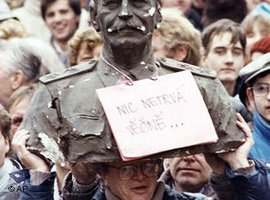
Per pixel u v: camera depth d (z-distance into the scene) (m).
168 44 8.57
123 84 5.82
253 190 6.03
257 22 10.27
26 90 8.27
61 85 5.86
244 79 7.70
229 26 9.36
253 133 7.62
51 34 11.55
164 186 6.16
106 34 5.80
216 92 5.94
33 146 5.86
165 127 5.77
